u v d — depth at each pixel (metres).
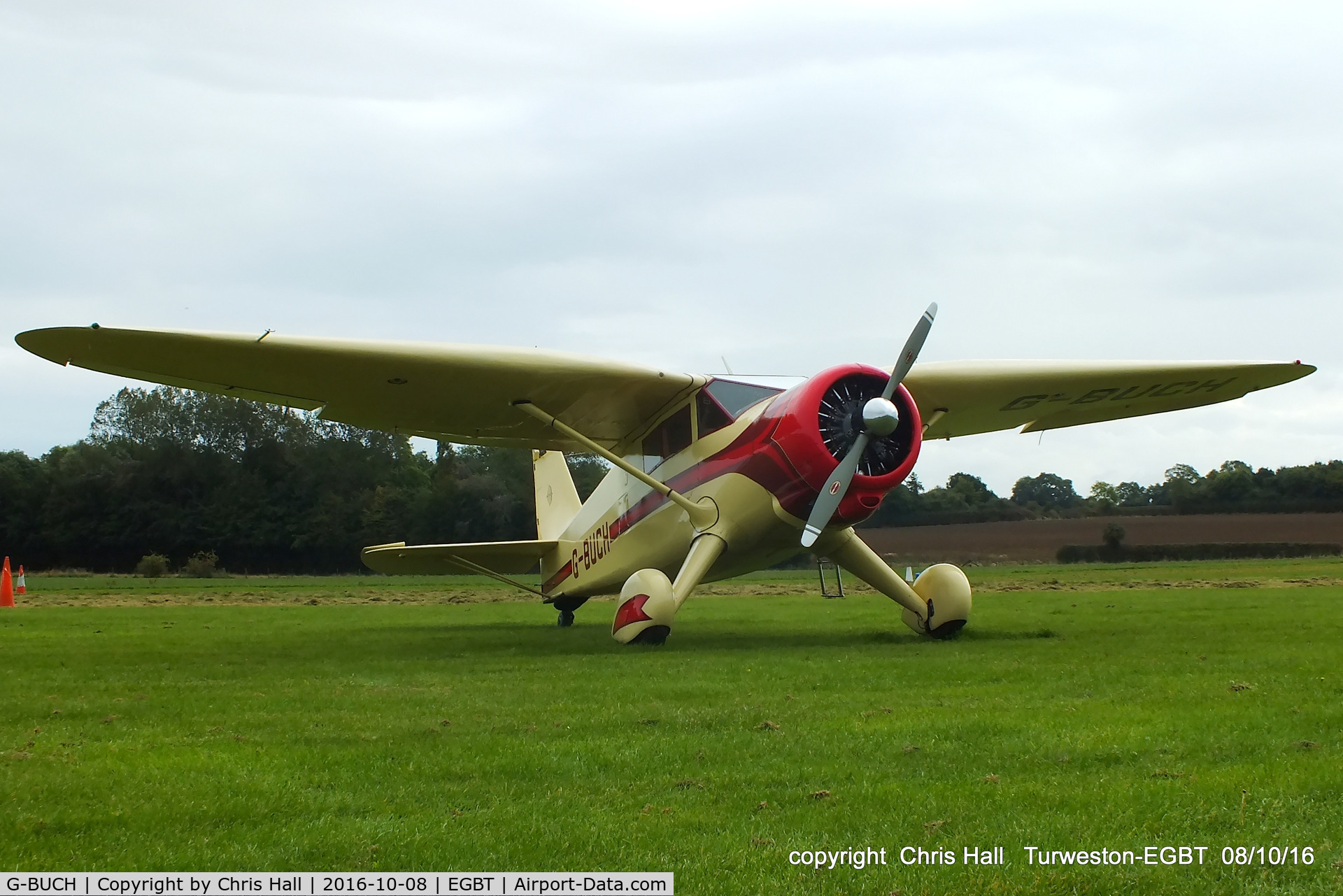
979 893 3.08
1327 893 3.01
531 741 5.09
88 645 11.10
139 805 3.99
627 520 13.13
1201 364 12.06
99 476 43.47
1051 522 46.94
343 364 9.77
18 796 4.12
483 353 9.97
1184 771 4.24
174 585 33.94
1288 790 3.91
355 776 4.43
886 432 9.63
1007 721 5.28
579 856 3.42
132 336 8.88
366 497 44.81
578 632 13.22
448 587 32.09
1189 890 3.06
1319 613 12.56
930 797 3.96
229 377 10.09
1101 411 13.73
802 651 9.25
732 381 11.20
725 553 10.93
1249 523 44.94
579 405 11.37
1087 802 3.85
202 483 44.12
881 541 45.97
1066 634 10.36
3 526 44.34
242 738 5.32
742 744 4.95
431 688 7.12
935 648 9.22
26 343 9.02
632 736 5.20
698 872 3.27
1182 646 8.73
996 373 11.78
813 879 3.21
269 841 3.59
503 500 45.16
